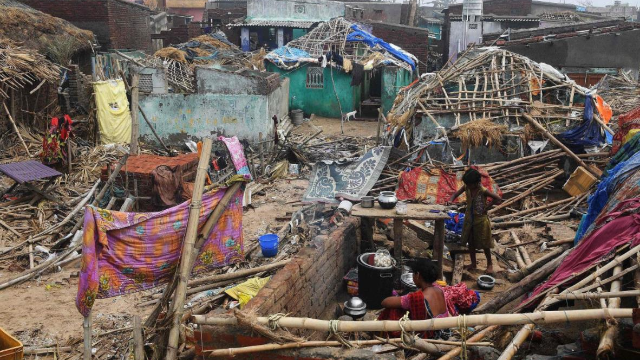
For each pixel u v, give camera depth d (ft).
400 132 46.32
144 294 28.53
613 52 81.87
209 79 64.39
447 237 30.30
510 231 33.55
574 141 41.47
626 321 12.34
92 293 17.40
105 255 17.84
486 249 26.94
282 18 123.75
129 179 37.96
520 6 148.05
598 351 11.70
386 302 17.34
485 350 13.88
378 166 34.55
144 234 18.39
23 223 38.68
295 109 91.25
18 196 42.88
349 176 34.42
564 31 94.22
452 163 42.37
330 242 23.27
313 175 35.19
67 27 79.15
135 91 39.45
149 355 18.62
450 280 26.99
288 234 33.88
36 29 69.41
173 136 66.33
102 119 60.39
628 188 21.61
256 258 31.37
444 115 44.78
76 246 34.12
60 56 69.26
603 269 15.08
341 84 88.79
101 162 52.80
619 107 64.49
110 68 71.20
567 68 83.61
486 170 40.50
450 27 121.60
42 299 28.22
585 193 36.81
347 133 77.82
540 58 83.76
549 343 14.62
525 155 41.73
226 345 16.10
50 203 41.78
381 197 26.48
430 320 13.91
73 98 68.44
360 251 28.22
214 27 135.23
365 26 106.83
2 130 55.62
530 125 42.32
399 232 25.71
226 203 20.02
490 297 24.44
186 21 166.61
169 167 38.27
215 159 51.19
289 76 89.92
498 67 50.65
